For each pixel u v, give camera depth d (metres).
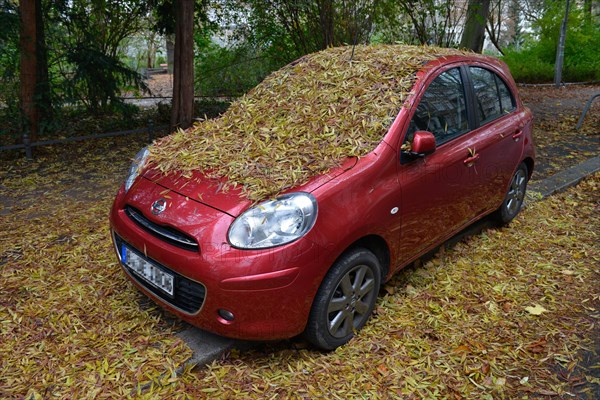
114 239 3.16
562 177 5.86
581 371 2.72
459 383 2.63
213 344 2.83
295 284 2.52
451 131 3.50
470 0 9.55
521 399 2.53
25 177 6.15
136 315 3.13
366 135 3.03
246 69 10.91
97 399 2.46
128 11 9.36
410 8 8.84
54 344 2.85
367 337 2.97
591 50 17.58
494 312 3.26
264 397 2.51
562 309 3.31
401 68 3.49
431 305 3.31
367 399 2.50
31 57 7.05
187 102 8.03
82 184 5.88
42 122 7.45
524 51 19.11
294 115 3.37
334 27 8.67
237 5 9.69
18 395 2.47
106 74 8.38
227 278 2.47
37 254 3.95
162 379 2.57
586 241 4.32
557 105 11.75
